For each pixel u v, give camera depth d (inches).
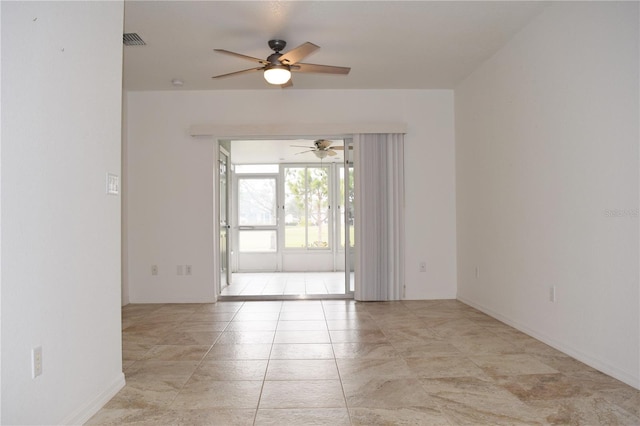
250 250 360.2
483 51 162.6
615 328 102.0
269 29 142.3
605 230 104.7
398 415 83.9
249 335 144.2
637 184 94.5
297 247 358.9
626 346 98.8
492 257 169.0
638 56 93.5
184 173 205.8
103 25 92.5
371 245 204.2
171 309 189.0
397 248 205.6
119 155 99.4
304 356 121.0
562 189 122.2
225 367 112.6
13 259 63.7
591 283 110.3
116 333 97.0
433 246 208.5
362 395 93.7
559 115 123.1
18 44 65.1
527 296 142.9
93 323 86.9
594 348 109.7
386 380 102.4
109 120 94.7
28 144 67.2
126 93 205.2
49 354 72.0
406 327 153.7
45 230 71.3
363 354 122.6
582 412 84.3
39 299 69.6
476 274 185.0
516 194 149.1
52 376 72.8
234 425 80.4
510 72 152.9
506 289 157.8
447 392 94.9
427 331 147.9
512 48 151.2
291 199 360.8
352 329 151.3
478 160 181.5
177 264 204.8
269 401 91.0
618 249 100.5
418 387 97.9
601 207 106.0
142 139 206.1
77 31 81.9
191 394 95.1
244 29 141.9
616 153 100.7
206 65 173.9
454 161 209.6
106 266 92.7
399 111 209.2
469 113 190.9
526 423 80.0
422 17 135.0
